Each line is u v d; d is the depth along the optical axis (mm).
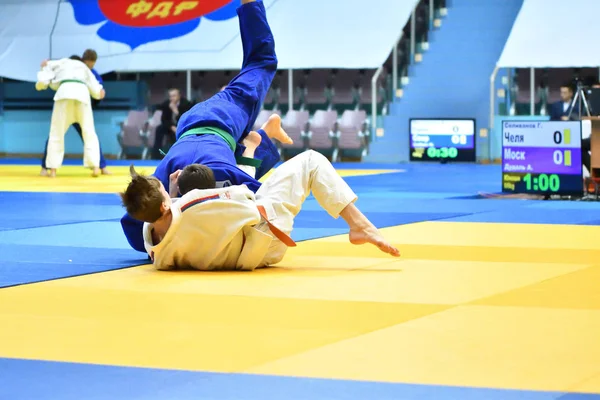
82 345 4383
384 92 25703
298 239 8500
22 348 4336
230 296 5590
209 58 26016
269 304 5328
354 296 5562
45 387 3719
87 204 12375
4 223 9914
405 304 5297
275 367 3980
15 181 17484
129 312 5129
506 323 4770
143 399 3557
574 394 3568
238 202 6418
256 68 8516
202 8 26812
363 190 15062
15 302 5434
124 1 27656
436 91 25219
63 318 4980
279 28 25625
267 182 6652
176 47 26422
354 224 6609
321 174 6637
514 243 8164
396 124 25281
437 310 5121
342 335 4535
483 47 25250
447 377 3807
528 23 23656
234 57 25844
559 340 4391
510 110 24375
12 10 28766
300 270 6605
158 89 27812
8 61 27922
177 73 27594
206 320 4906
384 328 4672
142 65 26531
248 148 8008
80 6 28062
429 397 3549
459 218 10500
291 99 25953
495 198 13375
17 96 28781
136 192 6324
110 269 6707
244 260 6520
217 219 6402
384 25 25047
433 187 15727
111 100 27578
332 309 5172
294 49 25203
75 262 7059
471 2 25609
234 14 26453
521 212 11180
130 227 7023
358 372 3893
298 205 6629
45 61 18797
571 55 23016
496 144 24359
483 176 18812
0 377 3861
